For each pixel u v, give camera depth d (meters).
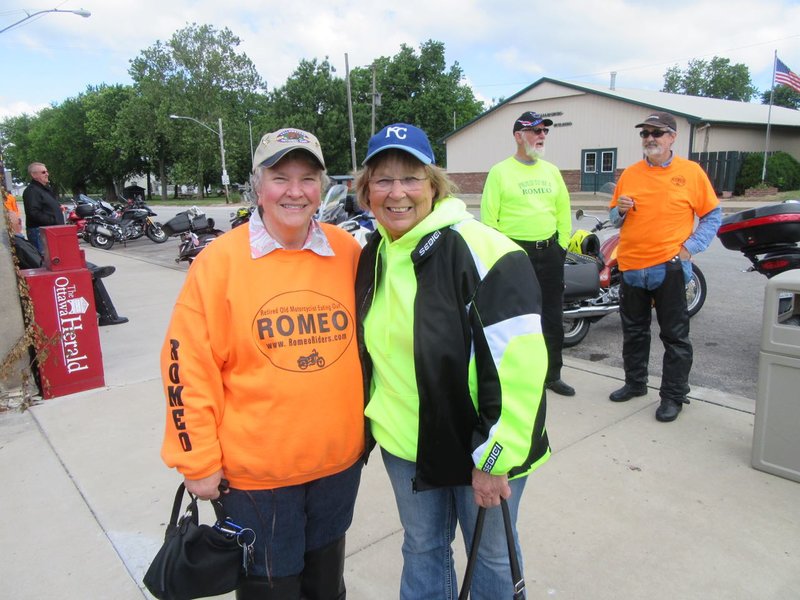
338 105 47.50
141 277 9.77
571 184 28.70
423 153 1.59
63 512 2.87
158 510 2.87
